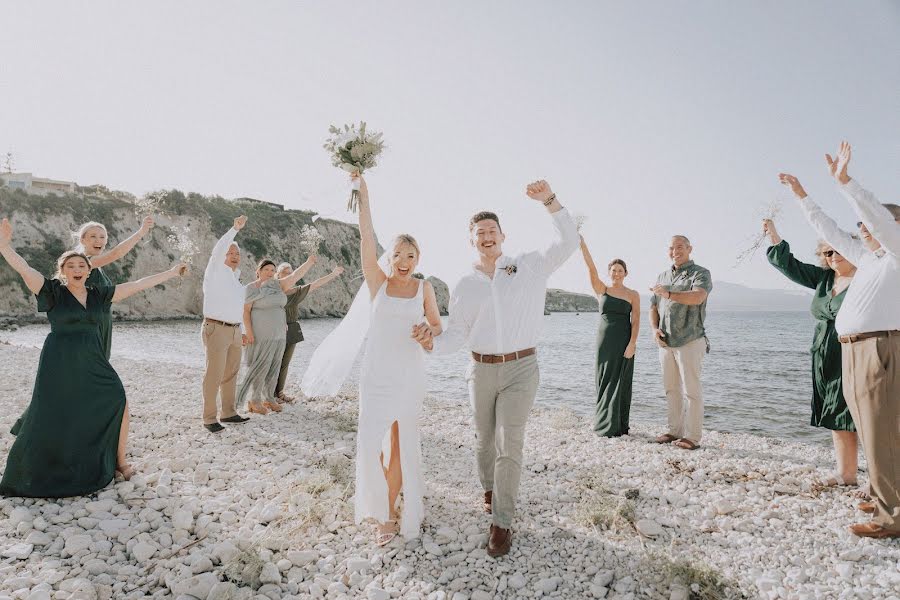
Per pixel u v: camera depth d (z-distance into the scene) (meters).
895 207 3.91
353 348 4.23
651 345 36.16
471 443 6.55
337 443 5.96
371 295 3.90
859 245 4.04
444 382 14.87
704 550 3.55
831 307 4.51
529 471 5.33
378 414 3.60
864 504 4.15
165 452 5.23
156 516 3.73
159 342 24.56
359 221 3.82
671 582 3.05
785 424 10.16
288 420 7.06
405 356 3.68
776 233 4.91
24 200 42.47
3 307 37.03
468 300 3.65
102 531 3.50
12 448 3.98
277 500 4.14
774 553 3.49
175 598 2.82
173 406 7.61
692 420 6.19
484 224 3.76
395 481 3.77
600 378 6.94
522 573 3.23
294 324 8.41
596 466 5.42
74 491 3.96
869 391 3.61
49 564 3.06
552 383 15.63
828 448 6.49
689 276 6.15
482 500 4.41
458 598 2.92
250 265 56.25
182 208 51.91
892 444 3.55
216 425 6.23
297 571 3.19
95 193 51.53
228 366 6.58
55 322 4.06
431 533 3.76
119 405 4.29
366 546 3.54
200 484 4.48
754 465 5.45
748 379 17.75
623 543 3.65
